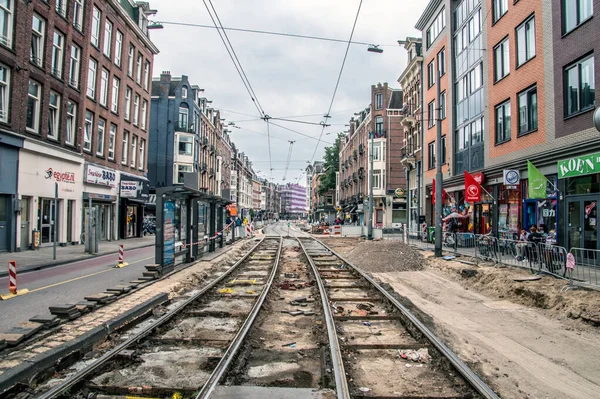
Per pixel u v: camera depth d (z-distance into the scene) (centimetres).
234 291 1120
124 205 3050
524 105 1750
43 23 2073
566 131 1453
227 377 509
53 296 976
